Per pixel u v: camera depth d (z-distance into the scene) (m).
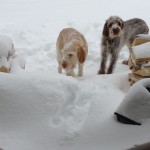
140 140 1.27
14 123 1.34
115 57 3.04
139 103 1.38
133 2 6.36
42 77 1.54
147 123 1.36
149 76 2.12
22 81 1.48
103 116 1.40
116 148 1.24
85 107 1.46
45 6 6.23
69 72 2.67
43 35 3.92
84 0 6.78
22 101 1.40
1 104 1.38
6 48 2.15
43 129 1.32
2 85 1.44
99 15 5.15
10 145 1.25
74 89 1.54
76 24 4.35
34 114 1.37
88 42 3.66
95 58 3.31
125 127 1.34
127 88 2.23
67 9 5.82
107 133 1.31
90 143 1.26
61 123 1.35
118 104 1.50
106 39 3.01
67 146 1.25
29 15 5.30
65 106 1.44
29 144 1.25
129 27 3.22
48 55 3.36
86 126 1.34
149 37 2.27
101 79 2.37
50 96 1.44
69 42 2.72
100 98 1.53
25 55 3.36
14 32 4.00
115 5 6.09
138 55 2.12
